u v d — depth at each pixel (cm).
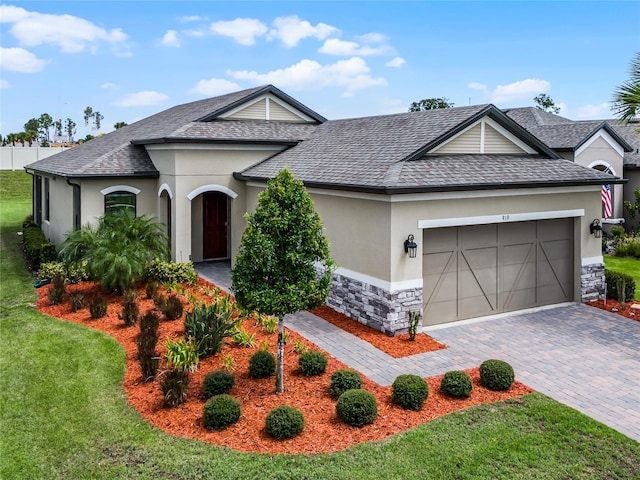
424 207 1333
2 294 1727
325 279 975
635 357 1202
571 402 984
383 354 1205
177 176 1911
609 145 2625
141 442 833
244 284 945
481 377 1038
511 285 1534
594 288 1650
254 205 1958
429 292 1402
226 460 778
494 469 762
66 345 1253
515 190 1461
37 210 2920
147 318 1327
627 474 759
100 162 2005
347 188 1380
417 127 1664
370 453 796
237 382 1041
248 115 2205
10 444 838
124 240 1627
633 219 2728
